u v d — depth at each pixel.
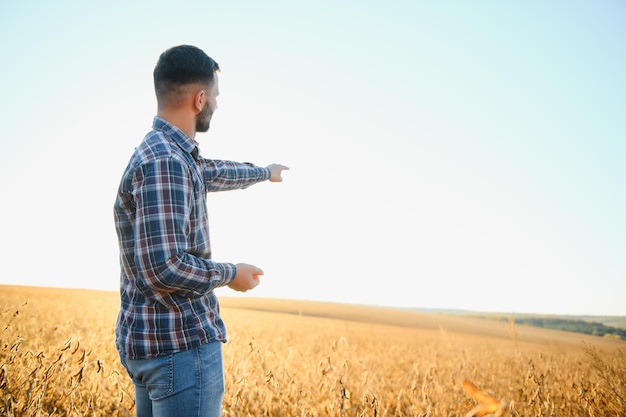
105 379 4.96
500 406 2.93
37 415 3.62
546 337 40.59
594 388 5.89
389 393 6.18
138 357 2.16
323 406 4.62
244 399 4.77
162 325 2.14
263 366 5.09
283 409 4.83
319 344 12.59
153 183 2.11
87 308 19.70
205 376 2.18
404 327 50.78
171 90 2.36
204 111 2.45
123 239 2.26
